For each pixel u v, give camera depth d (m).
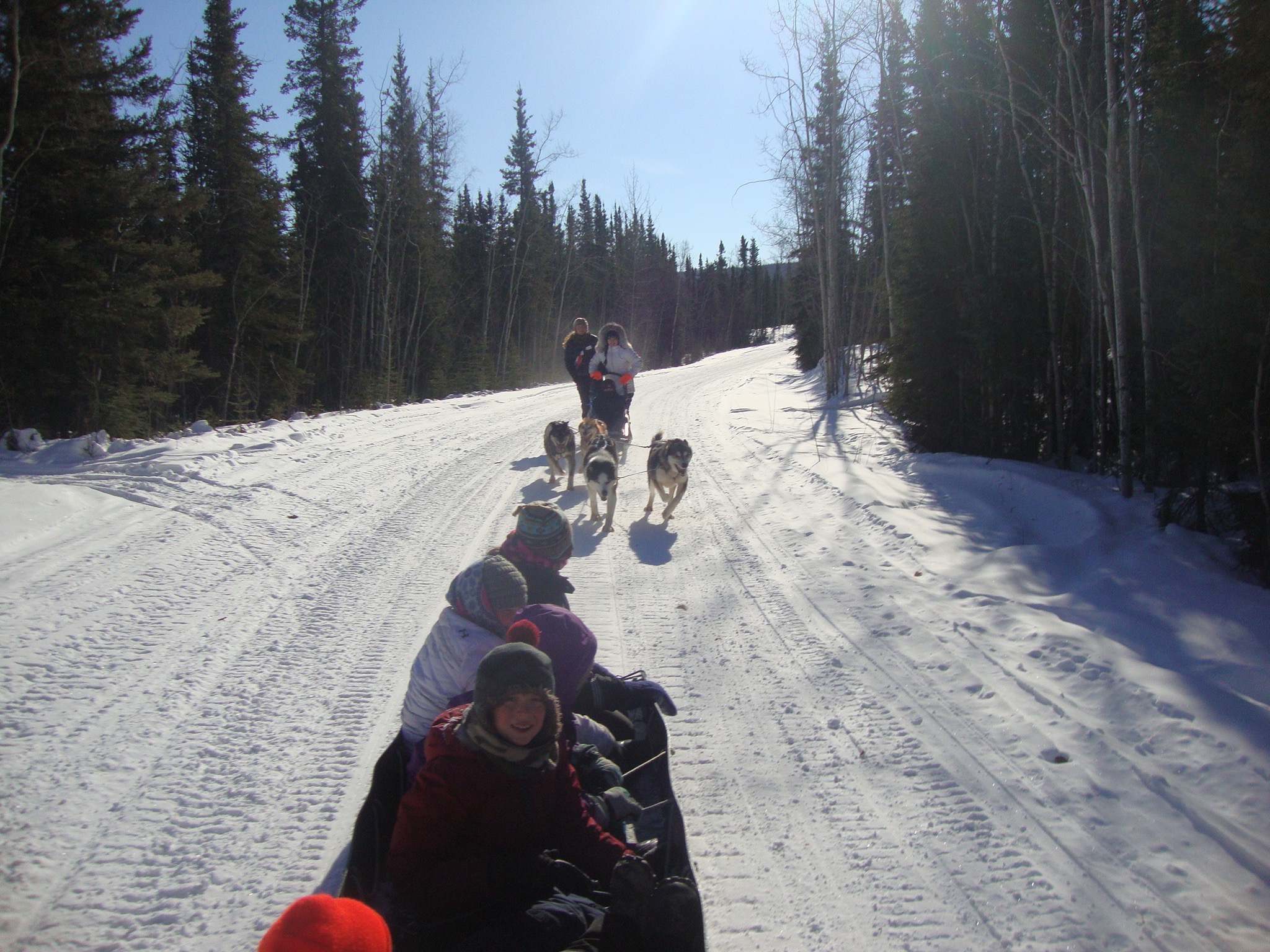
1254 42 6.62
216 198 25.94
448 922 2.47
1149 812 3.45
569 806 2.74
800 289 35.12
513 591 3.32
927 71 13.07
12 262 15.31
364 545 7.45
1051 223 11.61
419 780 2.58
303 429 13.72
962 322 12.48
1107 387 11.11
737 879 3.10
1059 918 2.86
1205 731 3.95
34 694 4.29
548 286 50.31
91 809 3.41
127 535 7.09
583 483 10.62
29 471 9.48
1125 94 8.84
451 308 40.19
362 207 33.19
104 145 16.98
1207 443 7.54
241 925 2.79
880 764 3.95
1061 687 4.64
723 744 4.15
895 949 2.73
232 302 25.50
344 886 2.51
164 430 19.86
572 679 3.47
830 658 5.23
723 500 10.04
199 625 5.40
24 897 2.87
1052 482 9.88
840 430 15.94
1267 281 6.43
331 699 4.52
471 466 11.46
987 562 7.05
